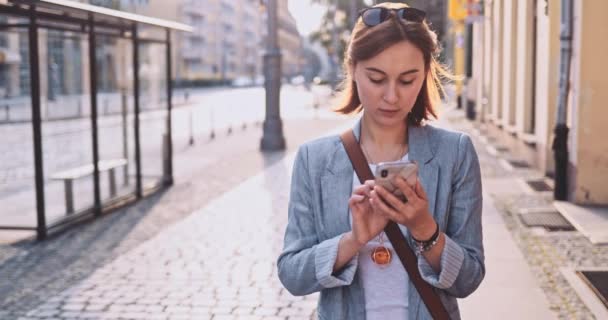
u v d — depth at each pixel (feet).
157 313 18.40
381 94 6.49
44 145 41.47
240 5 417.28
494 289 19.08
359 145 7.01
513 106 54.24
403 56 6.38
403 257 6.66
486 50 71.87
